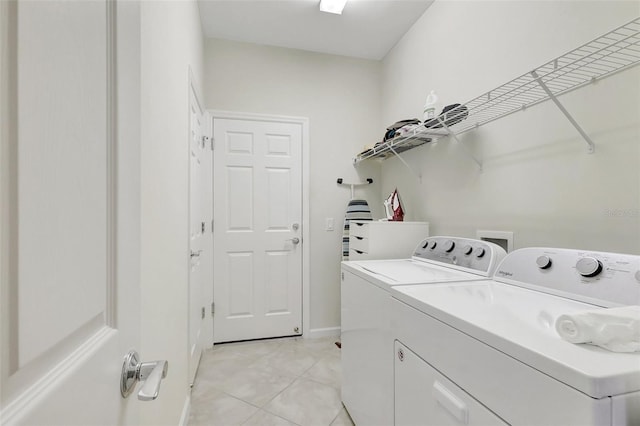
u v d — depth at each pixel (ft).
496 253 4.36
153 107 3.47
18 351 0.88
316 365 7.38
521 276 3.72
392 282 3.96
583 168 3.87
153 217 3.45
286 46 9.00
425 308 3.06
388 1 7.07
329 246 9.39
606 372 1.67
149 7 3.33
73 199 1.14
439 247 5.43
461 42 6.12
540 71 4.34
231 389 6.36
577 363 1.76
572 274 3.18
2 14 0.85
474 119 5.60
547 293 3.32
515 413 2.05
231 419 5.44
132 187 1.70
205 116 8.39
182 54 5.20
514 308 2.84
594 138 3.74
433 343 2.93
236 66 8.70
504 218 5.07
